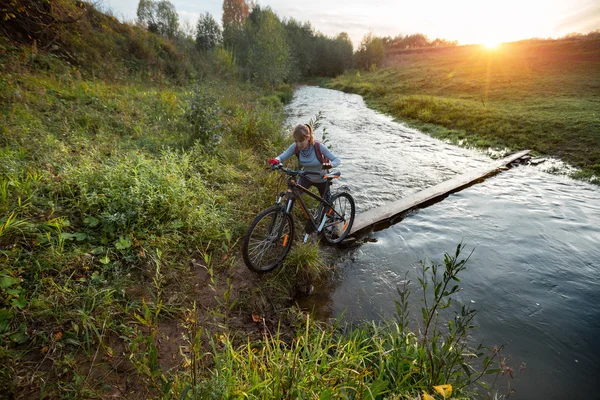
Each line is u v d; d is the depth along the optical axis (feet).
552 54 107.04
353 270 13.50
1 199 10.89
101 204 12.42
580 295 12.16
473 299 11.84
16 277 8.56
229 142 24.38
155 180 14.43
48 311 8.13
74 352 7.68
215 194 16.10
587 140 32.35
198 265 11.75
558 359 9.39
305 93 93.66
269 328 10.05
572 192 22.12
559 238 16.12
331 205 14.34
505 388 8.40
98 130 20.43
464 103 53.83
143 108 27.96
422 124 45.78
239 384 6.54
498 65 97.14
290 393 6.17
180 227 12.92
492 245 15.46
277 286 11.88
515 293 12.19
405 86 85.56
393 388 7.13
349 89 99.45
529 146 33.24
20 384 6.68
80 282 9.38
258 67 84.99
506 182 23.99
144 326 8.82
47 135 17.11
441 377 6.90
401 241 15.79
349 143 34.76
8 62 27.27
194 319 6.66
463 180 23.22
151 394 6.57
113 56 47.06
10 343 7.40
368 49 165.58
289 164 21.75
